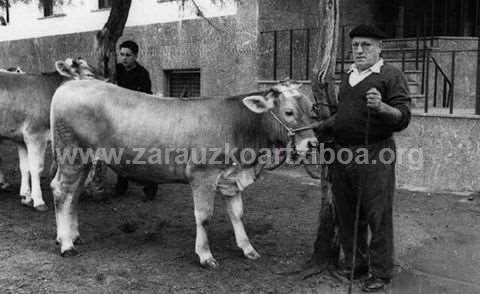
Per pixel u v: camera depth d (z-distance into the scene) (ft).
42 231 18.19
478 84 24.49
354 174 13.80
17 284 13.58
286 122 14.40
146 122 15.21
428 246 17.69
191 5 35.53
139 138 15.23
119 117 15.37
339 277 14.80
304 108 14.46
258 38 32.19
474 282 14.66
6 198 22.88
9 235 17.54
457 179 24.53
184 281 14.21
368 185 13.60
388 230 13.85
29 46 50.80
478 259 16.46
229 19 33.55
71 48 46.57
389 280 14.25
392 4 41.78
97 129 15.55
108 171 26.45
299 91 14.73
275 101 14.57
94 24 44.52
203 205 15.15
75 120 15.61
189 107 15.31
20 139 21.21
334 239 15.26
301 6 34.42
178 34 36.78
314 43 35.73
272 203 22.90
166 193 24.39
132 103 15.52
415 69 31.76
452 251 17.17
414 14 42.91
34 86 21.11
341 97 14.14
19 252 15.96
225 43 33.91
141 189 25.20
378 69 13.56
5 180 24.48
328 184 15.20
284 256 16.46
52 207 21.43
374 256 13.94
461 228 19.42
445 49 34.06
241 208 16.28
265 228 19.24
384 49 35.09
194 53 35.86
